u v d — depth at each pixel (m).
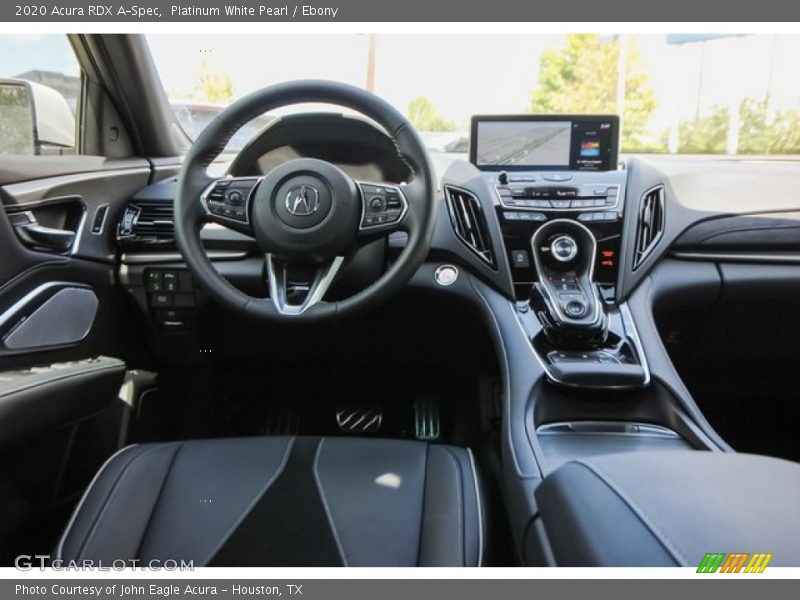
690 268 1.55
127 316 1.65
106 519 0.93
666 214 1.55
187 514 0.95
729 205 1.57
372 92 1.26
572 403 1.29
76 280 1.42
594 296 1.43
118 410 1.51
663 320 1.62
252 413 1.94
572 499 0.68
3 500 1.07
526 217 1.52
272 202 1.25
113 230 1.58
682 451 0.75
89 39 1.57
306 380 1.95
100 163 1.60
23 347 1.22
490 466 1.57
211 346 1.73
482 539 0.92
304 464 1.07
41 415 1.03
